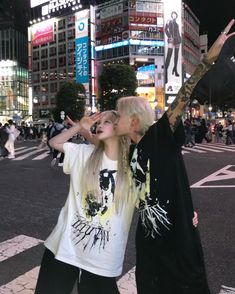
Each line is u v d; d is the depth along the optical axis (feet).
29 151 76.69
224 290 12.80
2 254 16.20
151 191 7.33
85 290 8.02
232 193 28.91
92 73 330.95
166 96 303.89
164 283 7.38
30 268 14.69
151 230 7.43
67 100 236.43
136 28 300.61
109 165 7.93
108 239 7.88
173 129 7.39
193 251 7.25
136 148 7.59
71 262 8.00
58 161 52.49
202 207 24.23
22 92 398.42
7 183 34.27
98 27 326.85
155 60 303.89
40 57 402.72
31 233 19.13
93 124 8.52
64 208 8.54
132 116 7.75
